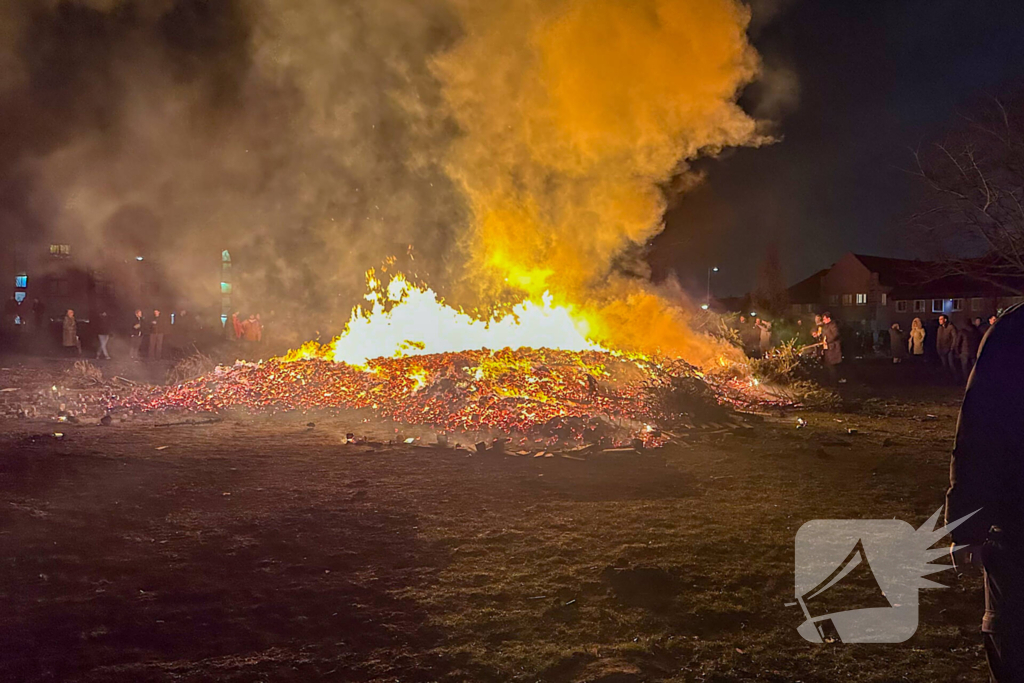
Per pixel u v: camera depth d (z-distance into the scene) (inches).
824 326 745.6
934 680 136.7
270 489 265.9
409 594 171.8
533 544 207.5
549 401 426.3
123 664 137.3
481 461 317.7
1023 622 84.9
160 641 146.9
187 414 449.1
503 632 152.9
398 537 212.5
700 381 493.0
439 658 141.3
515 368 479.2
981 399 86.8
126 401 488.4
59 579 176.7
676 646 149.1
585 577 183.0
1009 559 85.7
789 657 145.5
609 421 393.7
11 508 232.8
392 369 506.9
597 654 143.9
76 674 133.3
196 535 210.8
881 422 458.6
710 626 158.9
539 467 307.3
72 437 366.6
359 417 438.3
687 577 184.4
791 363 645.3
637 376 490.0
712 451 349.4
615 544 208.1
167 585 174.9
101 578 178.2
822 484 283.0
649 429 385.7
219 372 539.5
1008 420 85.3
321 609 163.0
